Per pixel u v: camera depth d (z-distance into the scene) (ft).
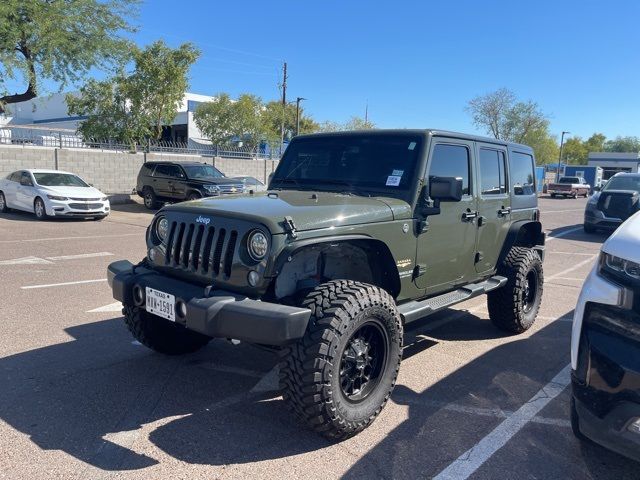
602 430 8.96
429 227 13.96
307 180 15.58
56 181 50.57
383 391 11.68
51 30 50.85
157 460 10.14
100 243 36.11
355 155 15.05
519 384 14.44
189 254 11.87
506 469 10.25
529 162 20.01
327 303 10.66
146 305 12.34
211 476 9.66
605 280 9.27
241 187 57.52
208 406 12.51
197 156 82.64
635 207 47.42
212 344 16.72
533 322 19.35
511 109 186.80
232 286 11.07
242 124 120.67
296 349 10.30
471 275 16.42
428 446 11.02
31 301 20.88
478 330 19.31
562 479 9.96
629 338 8.75
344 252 12.53
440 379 14.65
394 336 11.75
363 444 11.01
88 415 11.87
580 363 9.34
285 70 135.33
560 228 56.75
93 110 97.30
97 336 17.08
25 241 36.04
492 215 17.01
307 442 10.98
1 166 61.93
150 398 12.84
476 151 16.11
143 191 62.13
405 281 13.47
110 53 56.85
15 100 57.98
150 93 92.27
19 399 12.54
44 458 10.09
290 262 11.60
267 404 12.70
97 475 9.60
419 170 13.69
